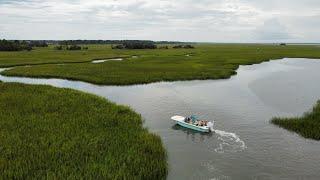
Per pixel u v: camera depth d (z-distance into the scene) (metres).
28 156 21.44
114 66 77.94
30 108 33.59
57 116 30.98
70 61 92.44
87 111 32.94
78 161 20.89
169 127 30.64
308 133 27.58
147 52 147.50
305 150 24.73
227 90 49.84
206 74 64.44
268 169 21.61
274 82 58.78
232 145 25.84
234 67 79.75
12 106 34.34
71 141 24.22
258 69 82.50
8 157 21.34
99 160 21.09
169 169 21.52
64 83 56.09
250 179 20.28
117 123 29.47
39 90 42.94
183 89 50.38
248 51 167.88
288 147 25.38
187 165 22.14
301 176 20.67
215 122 32.19
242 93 47.34
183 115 34.72
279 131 29.17
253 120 32.81
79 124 28.52
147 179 19.53
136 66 78.12
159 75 62.41
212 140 27.03
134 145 23.80
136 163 20.73
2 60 94.00
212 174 20.89
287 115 34.94
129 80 56.41
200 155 23.84
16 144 23.41
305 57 125.69
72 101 36.81
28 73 65.06
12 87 44.81
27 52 142.12
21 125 28.02
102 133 26.41
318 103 38.66
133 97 44.06
